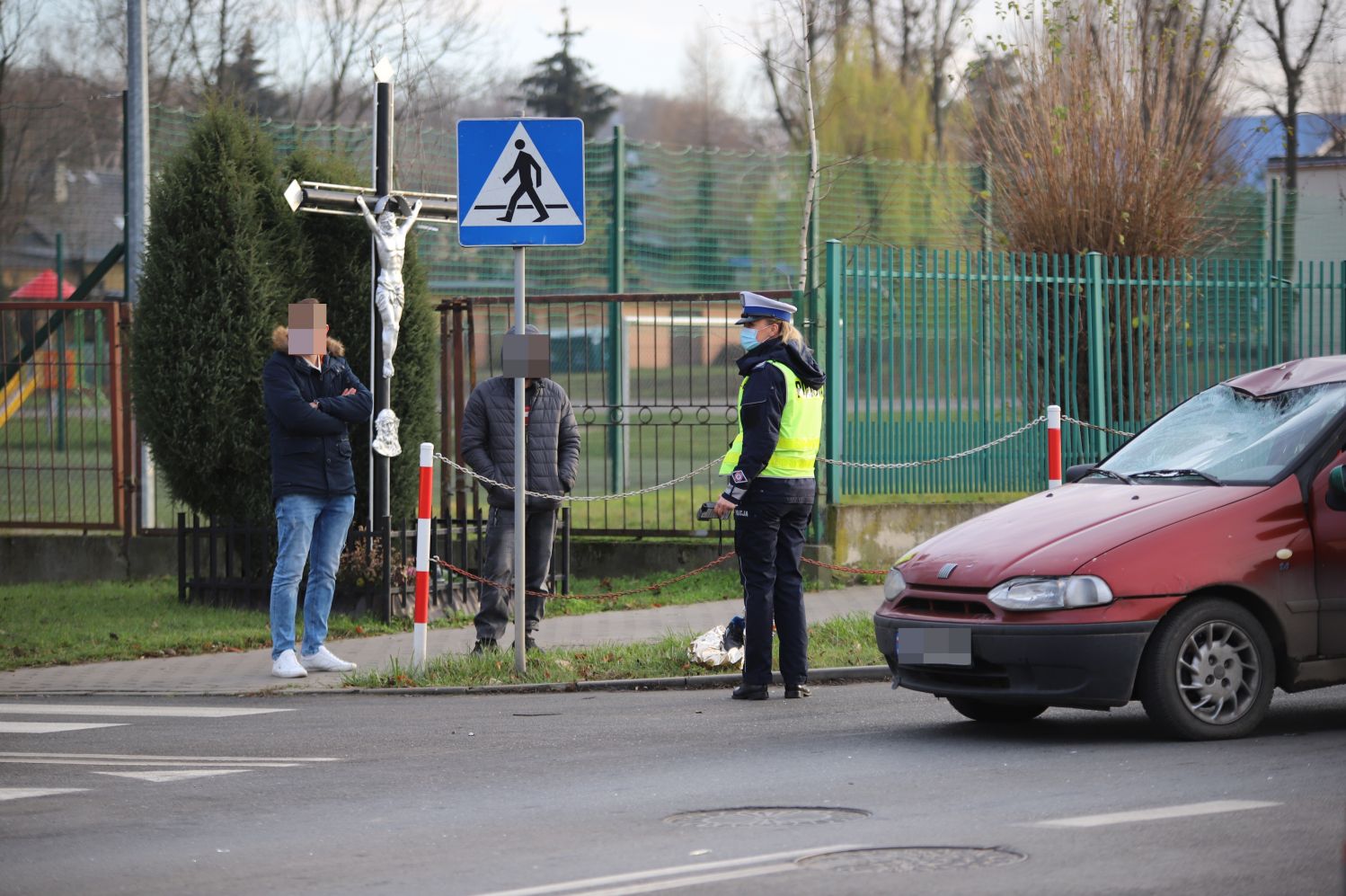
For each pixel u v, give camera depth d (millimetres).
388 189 32500
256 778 18391
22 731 21844
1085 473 22172
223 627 31172
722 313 50750
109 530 39031
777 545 23891
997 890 12406
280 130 42906
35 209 87875
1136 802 15578
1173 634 18828
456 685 25250
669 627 30516
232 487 33844
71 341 39812
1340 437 20141
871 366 36500
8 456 40125
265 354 33531
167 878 13883
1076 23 42969
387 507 32250
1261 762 17469
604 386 41688
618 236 49781
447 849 14609
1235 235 46781
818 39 49688
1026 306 38188
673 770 18203
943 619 19578
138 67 38125
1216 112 45188
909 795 16312
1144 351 39594
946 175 50938
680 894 12594
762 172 53531
